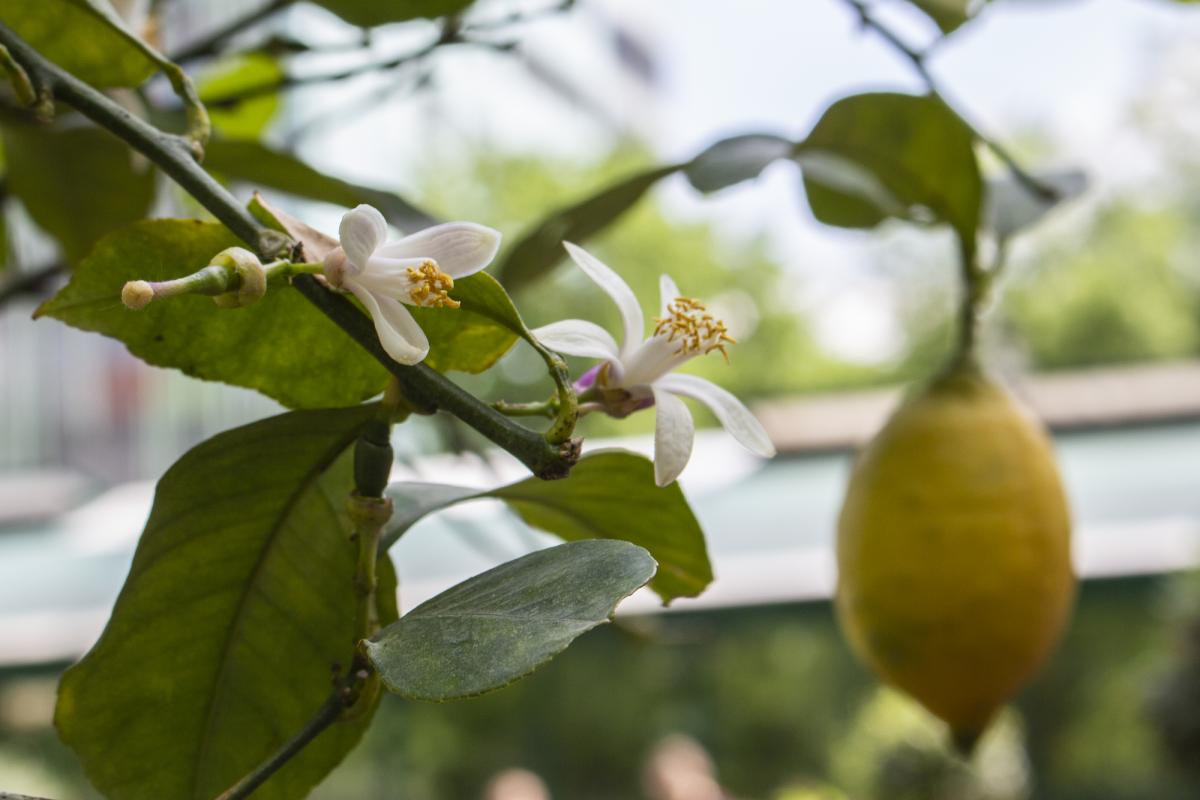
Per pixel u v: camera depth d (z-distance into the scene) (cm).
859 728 502
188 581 36
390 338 30
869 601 43
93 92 34
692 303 35
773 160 49
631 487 39
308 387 37
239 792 31
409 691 28
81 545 236
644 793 455
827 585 198
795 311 661
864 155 50
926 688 44
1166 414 247
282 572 36
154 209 54
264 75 62
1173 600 250
